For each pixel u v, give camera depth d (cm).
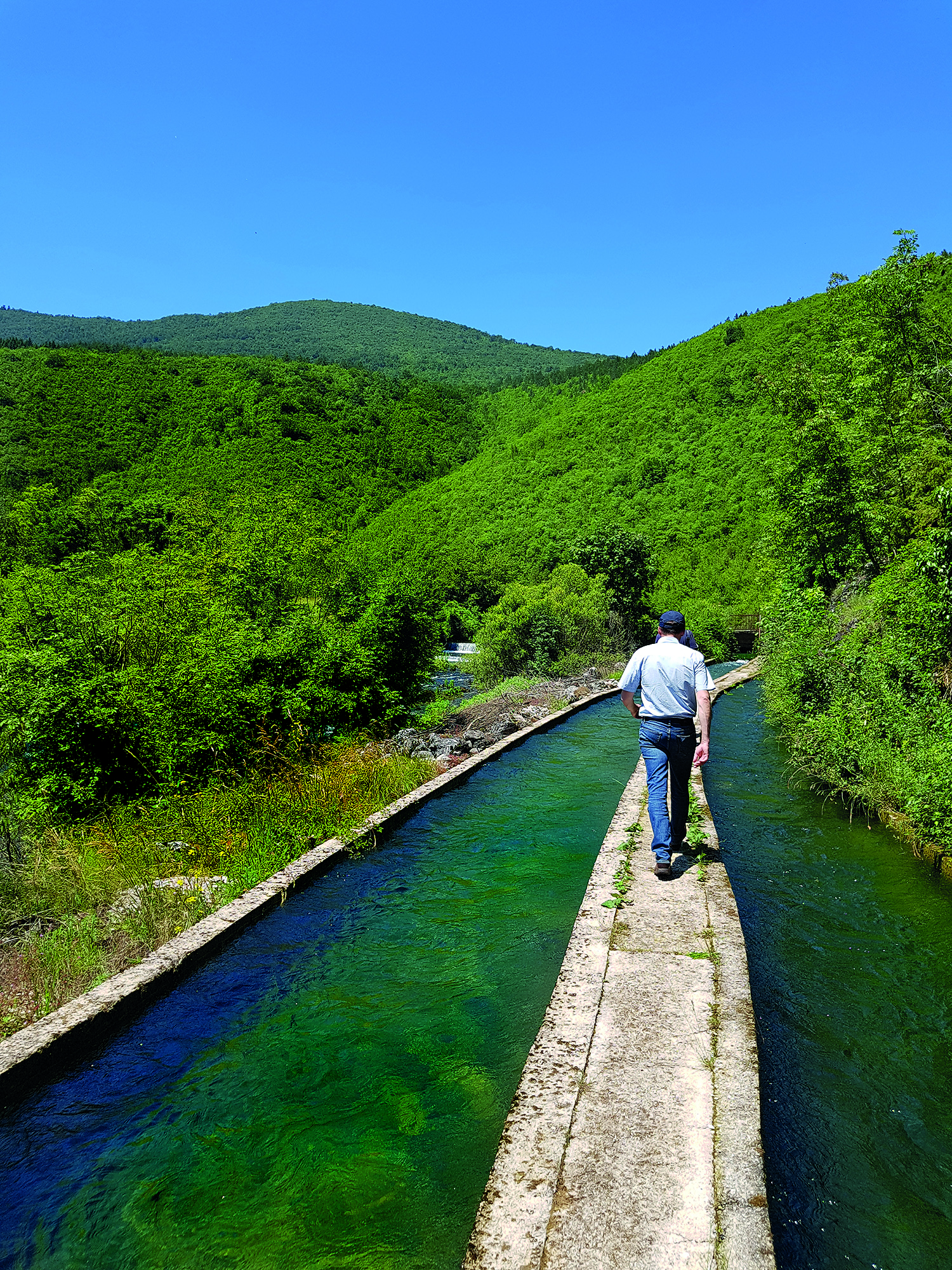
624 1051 292
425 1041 340
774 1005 358
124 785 648
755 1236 203
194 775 672
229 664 757
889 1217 233
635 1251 199
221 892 488
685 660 478
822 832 621
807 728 798
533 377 16775
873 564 1329
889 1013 351
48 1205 247
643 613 2973
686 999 330
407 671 1123
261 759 709
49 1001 357
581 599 2255
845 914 459
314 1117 289
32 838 568
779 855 568
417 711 1167
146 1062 327
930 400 1339
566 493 8075
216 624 893
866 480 1342
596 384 14288
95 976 387
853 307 1447
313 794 661
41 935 441
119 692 648
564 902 491
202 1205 245
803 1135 270
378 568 1684
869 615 912
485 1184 248
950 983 377
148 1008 371
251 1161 265
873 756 659
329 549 1769
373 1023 355
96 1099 302
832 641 911
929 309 1378
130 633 774
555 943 435
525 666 2061
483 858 575
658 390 9644
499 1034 344
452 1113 289
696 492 6881
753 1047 293
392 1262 220
